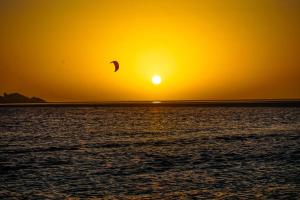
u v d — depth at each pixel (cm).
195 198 3716
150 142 7775
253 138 8200
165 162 5500
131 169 5038
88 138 8619
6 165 5316
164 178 4488
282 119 14138
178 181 4334
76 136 9044
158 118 16300
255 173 4684
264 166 5109
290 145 7050
